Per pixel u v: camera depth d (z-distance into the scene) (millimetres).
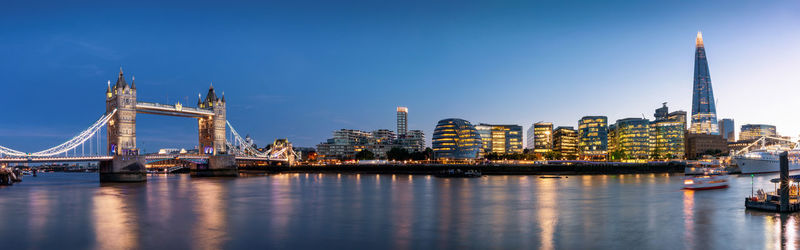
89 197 115875
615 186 144125
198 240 60375
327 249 55375
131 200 107750
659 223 69938
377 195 118062
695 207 86438
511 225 69688
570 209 86750
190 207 93062
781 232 61062
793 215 72438
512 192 124188
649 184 152750
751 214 75125
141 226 70562
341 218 77500
